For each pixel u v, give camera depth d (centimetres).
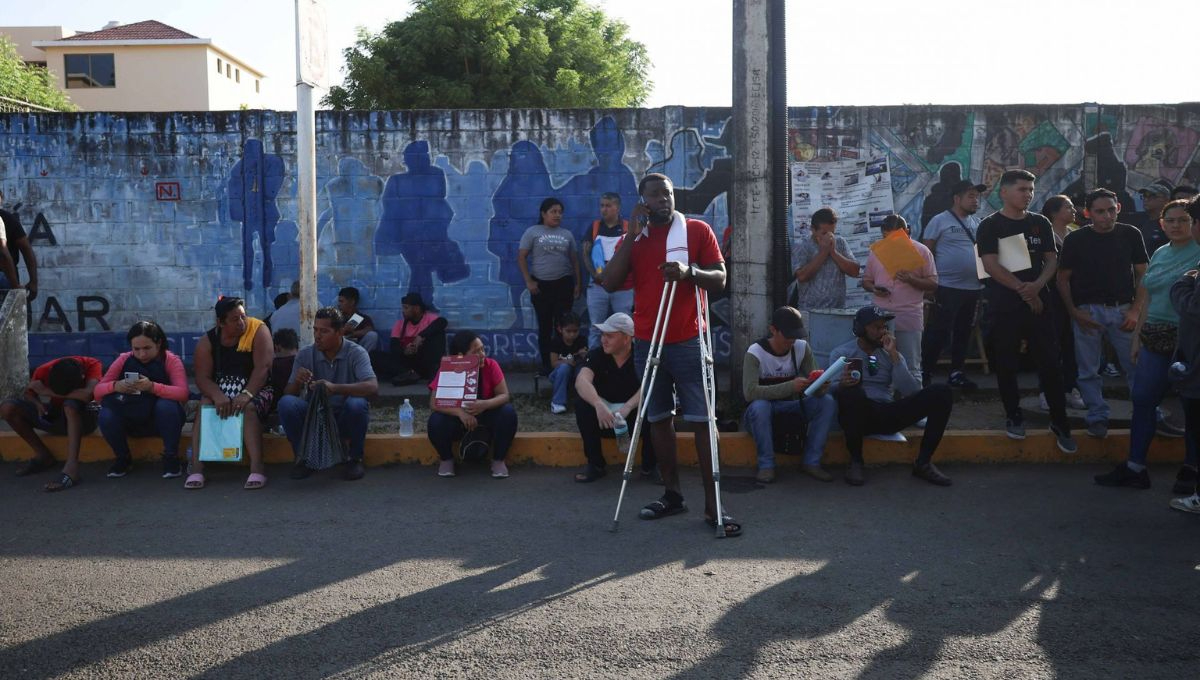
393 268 1065
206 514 586
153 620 425
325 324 659
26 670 377
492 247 1063
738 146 752
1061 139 1047
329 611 433
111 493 632
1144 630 407
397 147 1053
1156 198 885
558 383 830
